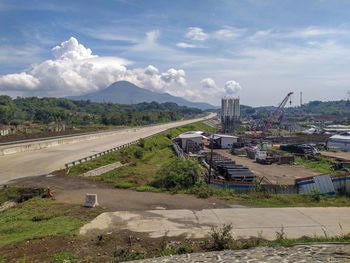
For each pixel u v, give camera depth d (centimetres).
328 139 6875
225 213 1612
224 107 14325
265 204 1859
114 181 2597
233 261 862
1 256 1006
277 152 5500
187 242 1182
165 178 2547
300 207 1791
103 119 13725
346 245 899
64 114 15562
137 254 1051
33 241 1145
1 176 2611
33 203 1797
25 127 9750
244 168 3234
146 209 1678
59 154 3947
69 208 1675
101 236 1183
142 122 14775
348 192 2342
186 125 12950
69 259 995
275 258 834
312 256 799
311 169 4047
